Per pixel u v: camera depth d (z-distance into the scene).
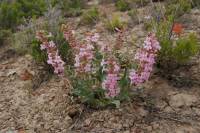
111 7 1.54
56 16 1.25
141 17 1.31
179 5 1.22
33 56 1.09
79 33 1.29
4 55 1.24
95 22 1.35
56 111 0.90
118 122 0.83
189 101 0.87
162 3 1.40
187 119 0.82
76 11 1.52
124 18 1.36
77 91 0.87
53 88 0.99
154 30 1.00
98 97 0.88
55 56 0.86
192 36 0.99
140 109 0.85
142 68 0.82
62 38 1.04
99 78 0.88
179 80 0.93
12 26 1.46
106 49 0.90
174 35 1.08
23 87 1.03
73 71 0.91
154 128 0.80
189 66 0.98
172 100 0.87
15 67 1.14
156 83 0.93
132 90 0.89
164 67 0.97
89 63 0.84
